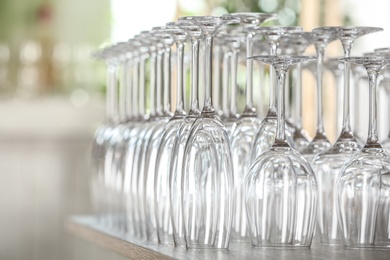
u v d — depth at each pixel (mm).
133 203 2176
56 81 4047
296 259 1489
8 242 3918
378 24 4547
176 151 1746
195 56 1762
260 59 1634
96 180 2592
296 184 1650
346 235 1670
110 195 2443
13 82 3998
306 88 3900
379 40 4516
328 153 1775
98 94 4051
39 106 3934
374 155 1653
